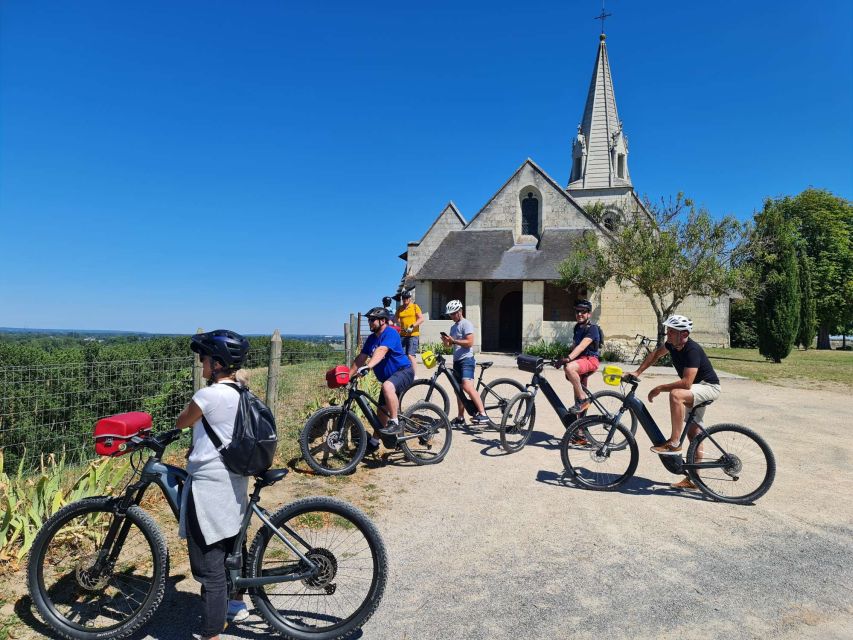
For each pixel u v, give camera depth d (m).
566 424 6.73
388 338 6.06
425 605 3.45
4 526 3.77
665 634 3.17
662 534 4.59
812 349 39.59
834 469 6.63
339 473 5.94
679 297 20.55
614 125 35.19
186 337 11.55
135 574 3.60
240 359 2.95
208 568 2.86
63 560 3.58
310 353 12.53
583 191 34.72
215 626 2.86
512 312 30.83
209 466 2.83
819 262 38.88
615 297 26.14
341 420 5.96
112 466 5.12
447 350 22.48
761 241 20.67
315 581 3.07
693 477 5.50
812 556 4.21
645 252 20.17
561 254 25.89
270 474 3.03
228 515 2.85
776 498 5.52
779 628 3.24
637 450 5.66
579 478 5.82
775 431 8.78
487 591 3.63
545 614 3.36
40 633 3.03
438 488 5.64
